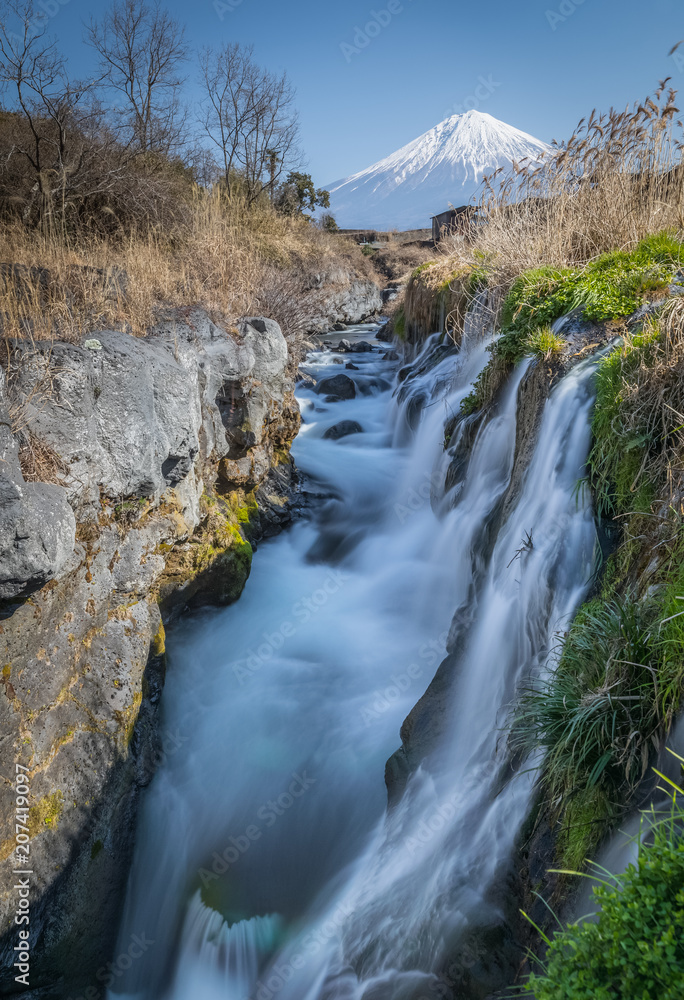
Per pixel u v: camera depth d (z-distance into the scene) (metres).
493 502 6.75
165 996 4.98
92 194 12.10
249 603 7.97
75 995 4.52
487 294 9.86
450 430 8.88
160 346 6.54
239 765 6.14
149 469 5.73
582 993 1.91
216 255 9.66
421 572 8.27
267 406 8.99
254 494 9.29
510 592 5.21
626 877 2.18
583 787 3.13
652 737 2.95
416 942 3.82
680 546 3.41
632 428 4.31
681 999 1.73
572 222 8.10
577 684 3.37
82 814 4.69
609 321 5.88
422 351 14.23
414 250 33.75
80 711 4.95
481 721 5.16
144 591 6.00
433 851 4.36
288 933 4.98
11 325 5.13
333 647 7.43
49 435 4.69
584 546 4.49
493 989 3.26
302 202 35.34
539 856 3.36
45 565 4.04
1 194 11.45
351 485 10.73
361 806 5.72
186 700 6.67
